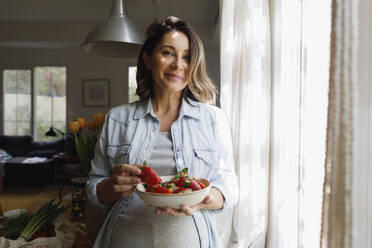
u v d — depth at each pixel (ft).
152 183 2.79
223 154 3.48
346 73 1.75
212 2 14.74
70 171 18.22
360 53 2.39
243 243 5.45
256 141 5.42
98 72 21.01
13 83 21.11
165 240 3.05
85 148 5.67
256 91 5.39
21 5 15.37
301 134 4.91
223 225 5.61
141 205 3.17
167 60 3.18
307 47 4.61
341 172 1.77
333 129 1.83
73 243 4.41
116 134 3.49
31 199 15.19
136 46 8.78
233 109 5.67
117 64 20.94
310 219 4.36
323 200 1.96
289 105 5.07
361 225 2.28
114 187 2.83
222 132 3.54
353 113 1.73
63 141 20.30
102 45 8.75
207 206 2.99
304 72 4.80
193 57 3.19
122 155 3.39
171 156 3.32
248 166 5.47
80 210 5.84
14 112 21.15
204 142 3.39
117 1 8.89
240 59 5.56
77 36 18.42
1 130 21.13
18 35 18.47
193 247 3.10
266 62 5.43
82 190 5.87
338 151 1.80
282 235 5.24
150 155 3.34
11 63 20.99
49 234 4.36
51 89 21.29
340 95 1.78
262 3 5.39
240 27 5.57
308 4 4.55
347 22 1.75
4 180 17.35
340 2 1.78
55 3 15.06
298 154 4.99
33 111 21.12
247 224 5.46
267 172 5.55
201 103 3.59
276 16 5.44
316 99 4.17
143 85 3.63
